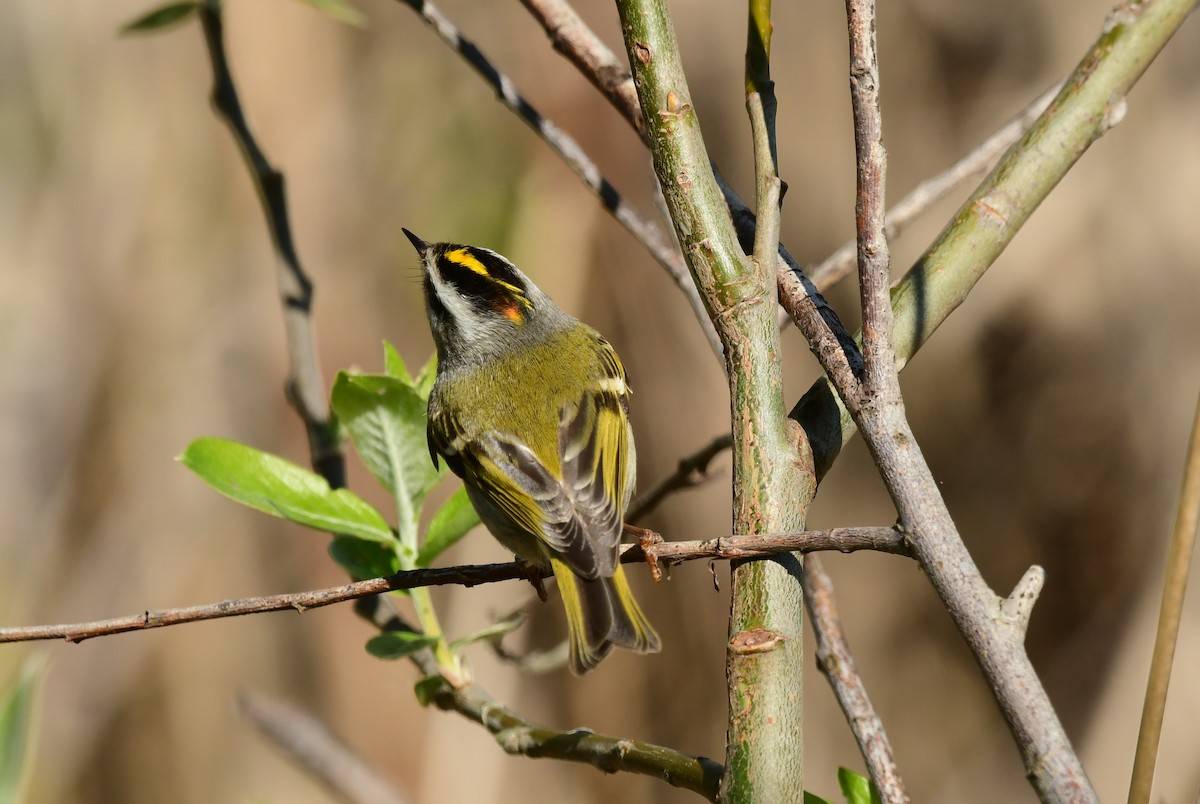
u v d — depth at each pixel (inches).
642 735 510.6
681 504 503.8
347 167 531.5
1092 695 507.2
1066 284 511.5
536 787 510.9
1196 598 467.8
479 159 521.3
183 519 526.6
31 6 544.7
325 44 534.9
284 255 305.7
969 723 509.0
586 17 513.0
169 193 542.3
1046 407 520.1
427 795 454.0
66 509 528.1
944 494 530.6
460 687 231.8
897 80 522.3
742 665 153.7
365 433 243.6
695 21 514.0
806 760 502.0
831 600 207.9
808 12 507.2
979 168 250.5
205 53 539.5
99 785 510.9
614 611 220.8
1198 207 498.6
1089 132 197.3
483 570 201.9
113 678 516.1
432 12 267.6
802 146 510.9
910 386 531.5
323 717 510.6
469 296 279.3
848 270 252.8
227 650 519.5
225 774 514.0
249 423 533.3
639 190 510.6
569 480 246.7
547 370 268.5
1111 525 513.3
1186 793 448.5
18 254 542.3
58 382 537.0
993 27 514.9
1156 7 198.7
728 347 170.9
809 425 180.5
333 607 517.7
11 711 209.8
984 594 138.5
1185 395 505.4
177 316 539.2
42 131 546.3
